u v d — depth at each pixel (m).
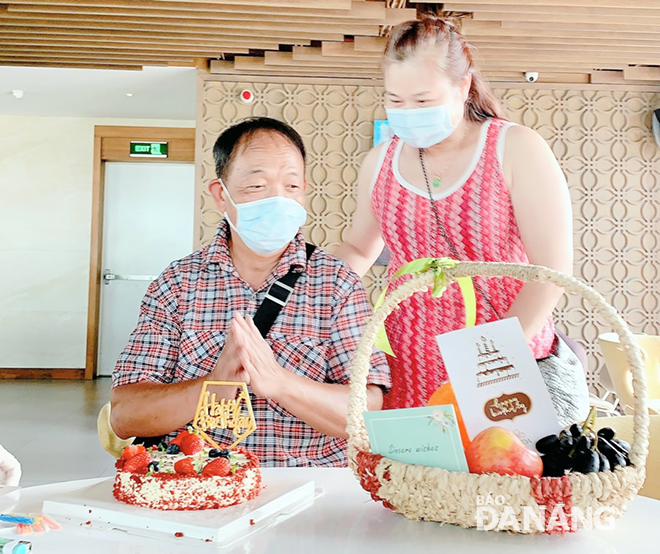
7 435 4.55
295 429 1.43
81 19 4.44
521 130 1.40
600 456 0.81
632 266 5.41
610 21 4.32
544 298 1.29
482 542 0.80
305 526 0.85
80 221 7.54
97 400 6.07
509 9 4.21
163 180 7.76
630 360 0.83
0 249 7.50
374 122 5.30
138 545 0.78
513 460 0.80
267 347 1.26
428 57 1.32
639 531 0.84
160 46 4.97
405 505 0.85
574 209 5.41
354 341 1.46
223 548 0.77
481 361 0.88
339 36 4.71
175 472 0.92
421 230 1.49
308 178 5.32
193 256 1.54
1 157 7.48
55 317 7.52
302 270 1.50
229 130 1.46
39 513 0.91
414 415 0.84
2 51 5.07
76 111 7.02
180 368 1.45
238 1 4.12
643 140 5.44
